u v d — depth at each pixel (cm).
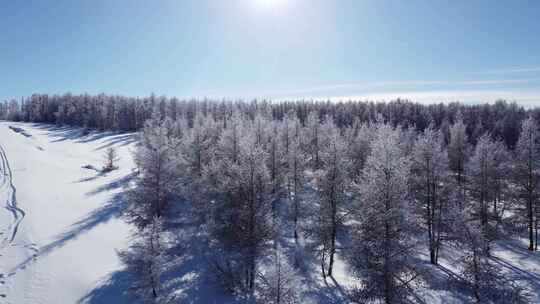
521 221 2873
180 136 5803
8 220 2492
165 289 1773
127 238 2447
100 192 3550
